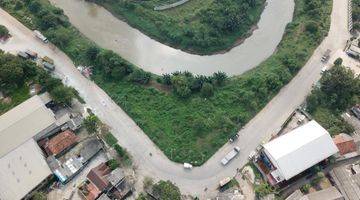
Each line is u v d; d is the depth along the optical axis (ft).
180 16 561.84
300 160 412.57
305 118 470.39
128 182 410.72
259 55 548.72
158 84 494.18
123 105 467.93
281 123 467.52
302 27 566.77
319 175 415.03
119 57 500.74
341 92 481.87
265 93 481.05
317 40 548.31
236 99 479.00
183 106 472.03
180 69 524.52
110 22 567.18
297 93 496.23
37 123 428.15
